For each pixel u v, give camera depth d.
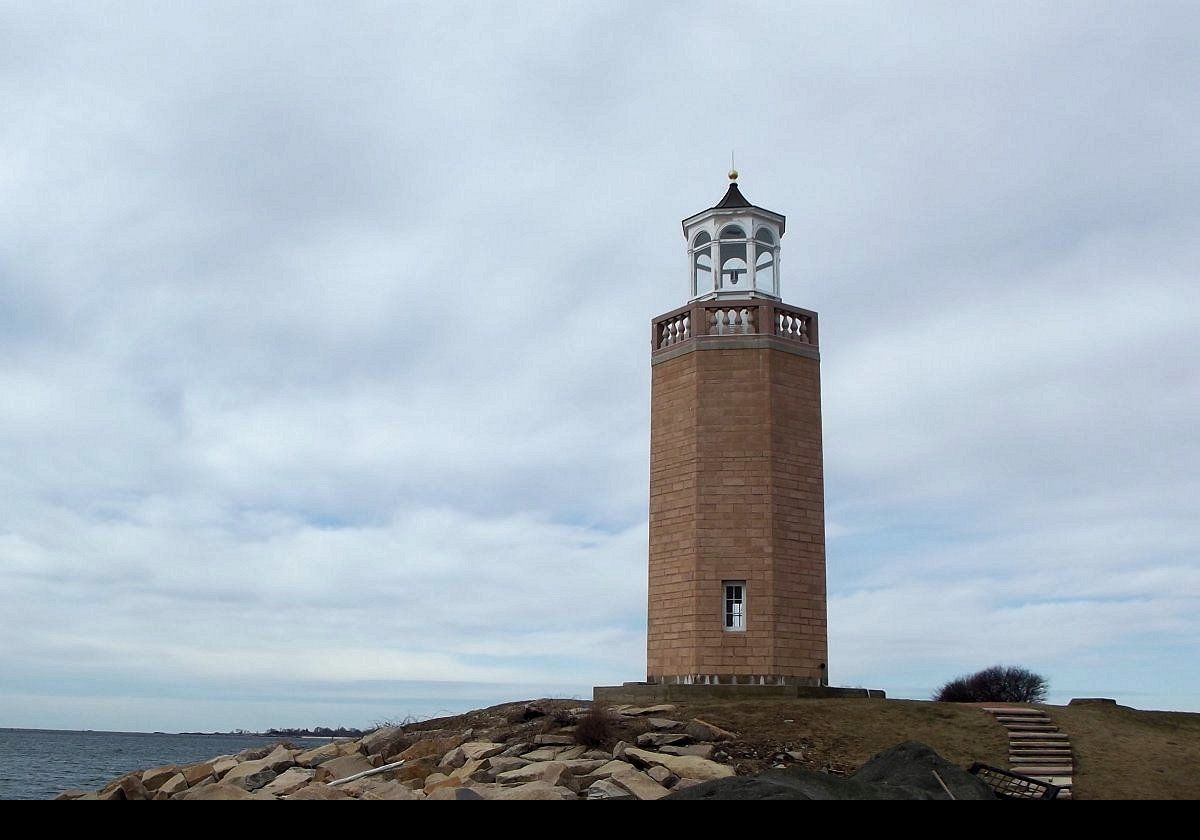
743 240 35.91
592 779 19.94
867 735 25.48
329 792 19.58
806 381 34.03
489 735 25.36
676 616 32.62
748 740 24.62
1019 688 44.62
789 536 32.44
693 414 33.38
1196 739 27.31
